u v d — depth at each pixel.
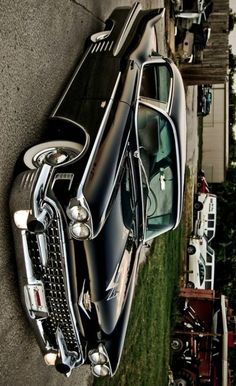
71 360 5.25
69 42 6.26
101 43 6.27
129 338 9.68
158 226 6.27
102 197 4.65
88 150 4.89
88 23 7.02
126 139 5.21
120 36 6.23
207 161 26.56
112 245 5.01
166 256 14.19
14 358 5.06
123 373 9.11
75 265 4.86
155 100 5.95
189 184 19.12
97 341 5.43
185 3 13.38
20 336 5.15
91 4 7.09
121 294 5.46
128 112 5.39
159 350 12.48
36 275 4.83
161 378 12.51
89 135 5.07
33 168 4.73
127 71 5.75
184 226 17.97
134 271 5.77
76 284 4.95
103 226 4.88
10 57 4.81
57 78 5.86
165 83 6.21
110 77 5.73
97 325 5.34
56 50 5.86
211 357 14.52
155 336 12.16
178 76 6.46
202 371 14.49
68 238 4.70
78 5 6.58
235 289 26.14
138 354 10.30
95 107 5.40
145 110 5.80
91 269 4.92
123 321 5.66
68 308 4.97
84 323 5.23
